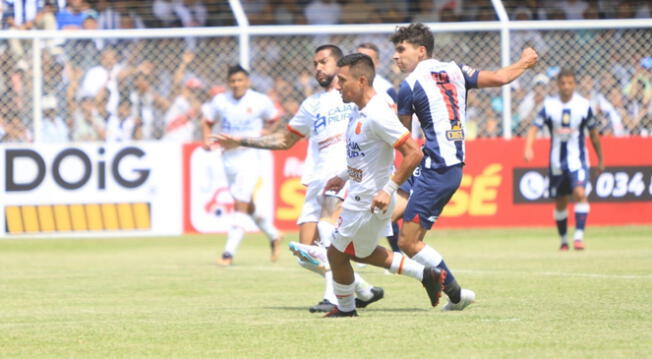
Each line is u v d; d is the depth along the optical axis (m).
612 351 14.45
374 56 25.78
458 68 19.98
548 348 14.76
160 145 40.09
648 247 35.50
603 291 22.30
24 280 27.14
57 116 40.84
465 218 41.53
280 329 17.06
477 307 19.80
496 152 41.47
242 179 32.28
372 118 17.36
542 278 25.27
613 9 46.72
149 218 40.03
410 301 21.23
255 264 31.98
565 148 35.03
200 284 25.80
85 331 17.19
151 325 17.84
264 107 33.94
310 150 22.38
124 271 29.62
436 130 19.73
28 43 40.25
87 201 39.62
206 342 15.84
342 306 18.59
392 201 17.92
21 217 39.22
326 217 21.31
